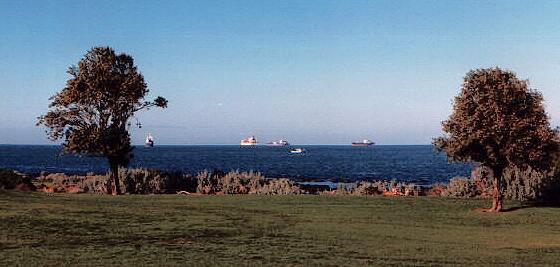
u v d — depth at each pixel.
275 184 48.56
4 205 28.12
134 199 34.53
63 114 41.38
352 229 22.22
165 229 21.33
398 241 19.42
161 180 49.09
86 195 37.97
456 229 22.77
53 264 14.51
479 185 39.69
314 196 37.47
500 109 27.77
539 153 27.66
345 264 15.11
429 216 26.80
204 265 14.70
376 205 31.44
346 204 31.88
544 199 34.91
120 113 41.91
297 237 19.89
